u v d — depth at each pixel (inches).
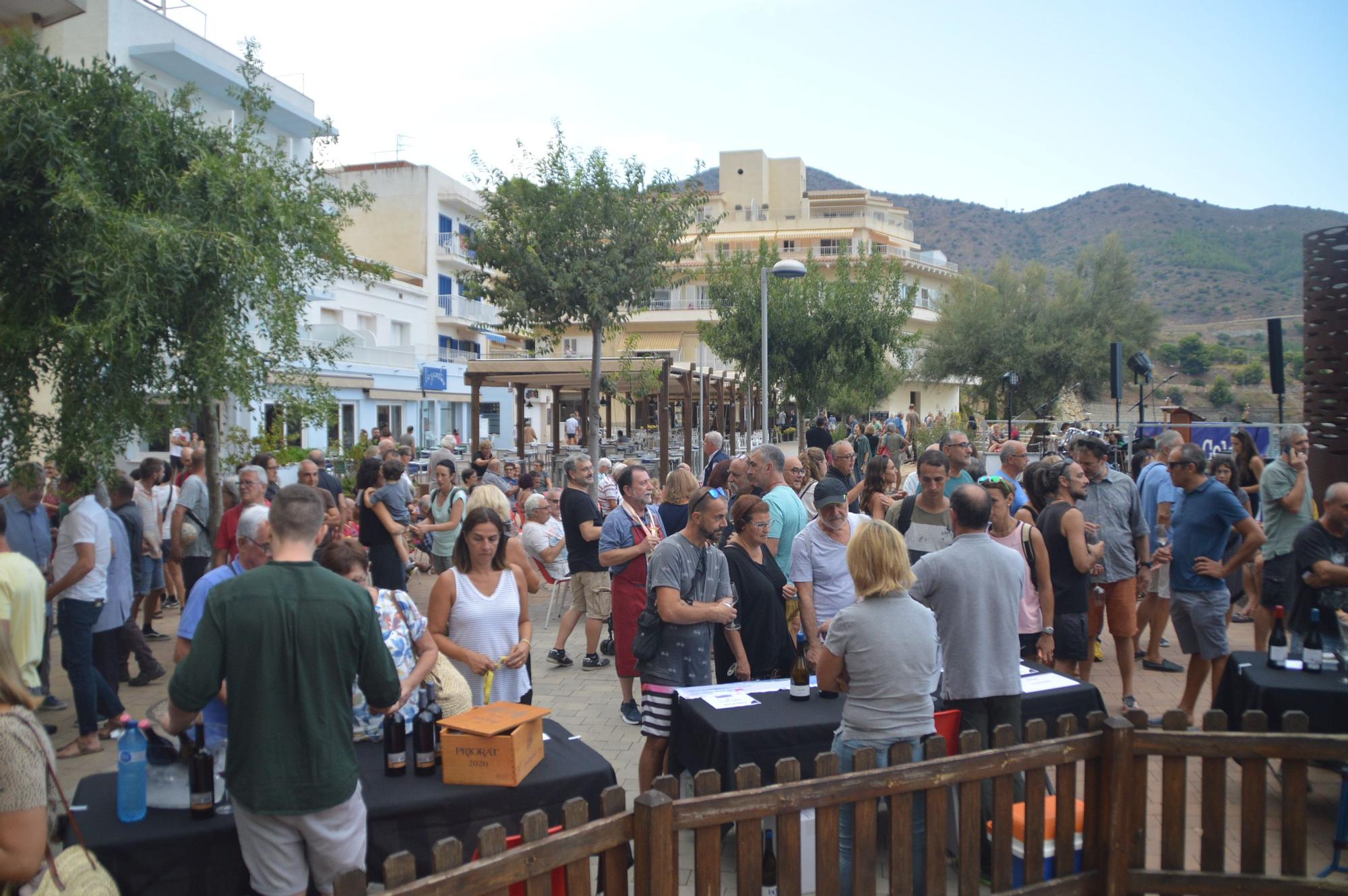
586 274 563.2
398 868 102.3
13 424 276.8
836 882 139.2
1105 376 1737.2
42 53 291.1
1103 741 156.9
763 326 592.7
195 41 936.3
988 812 165.6
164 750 134.6
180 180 281.9
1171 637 378.3
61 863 113.7
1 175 268.8
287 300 313.6
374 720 159.2
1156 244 5565.9
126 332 262.1
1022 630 246.2
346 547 162.7
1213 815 154.8
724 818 129.0
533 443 1030.4
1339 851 176.2
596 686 305.1
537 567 399.2
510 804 139.0
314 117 1061.1
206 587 153.6
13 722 104.8
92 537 236.2
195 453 367.2
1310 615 210.1
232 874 127.7
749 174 2647.6
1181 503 250.8
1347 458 324.8
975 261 7317.9
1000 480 248.5
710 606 196.5
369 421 1138.7
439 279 1668.3
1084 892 156.4
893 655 153.4
